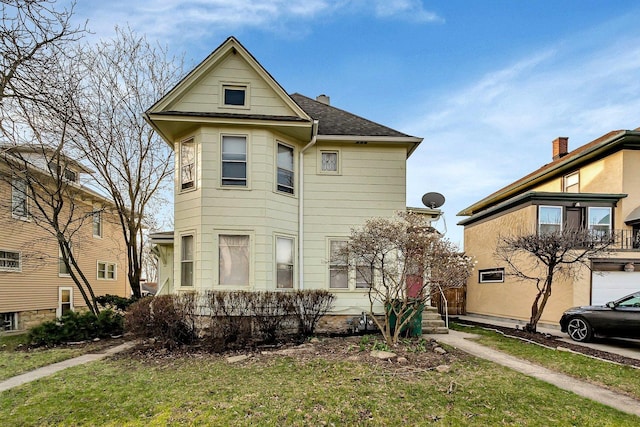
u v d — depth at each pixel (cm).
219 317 812
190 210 955
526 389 514
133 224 1291
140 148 1270
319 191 1064
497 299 1391
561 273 1076
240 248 940
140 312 805
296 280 1016
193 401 472
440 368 604
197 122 939
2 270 1248
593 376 588
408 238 731
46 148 1105
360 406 451
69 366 681
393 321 900
